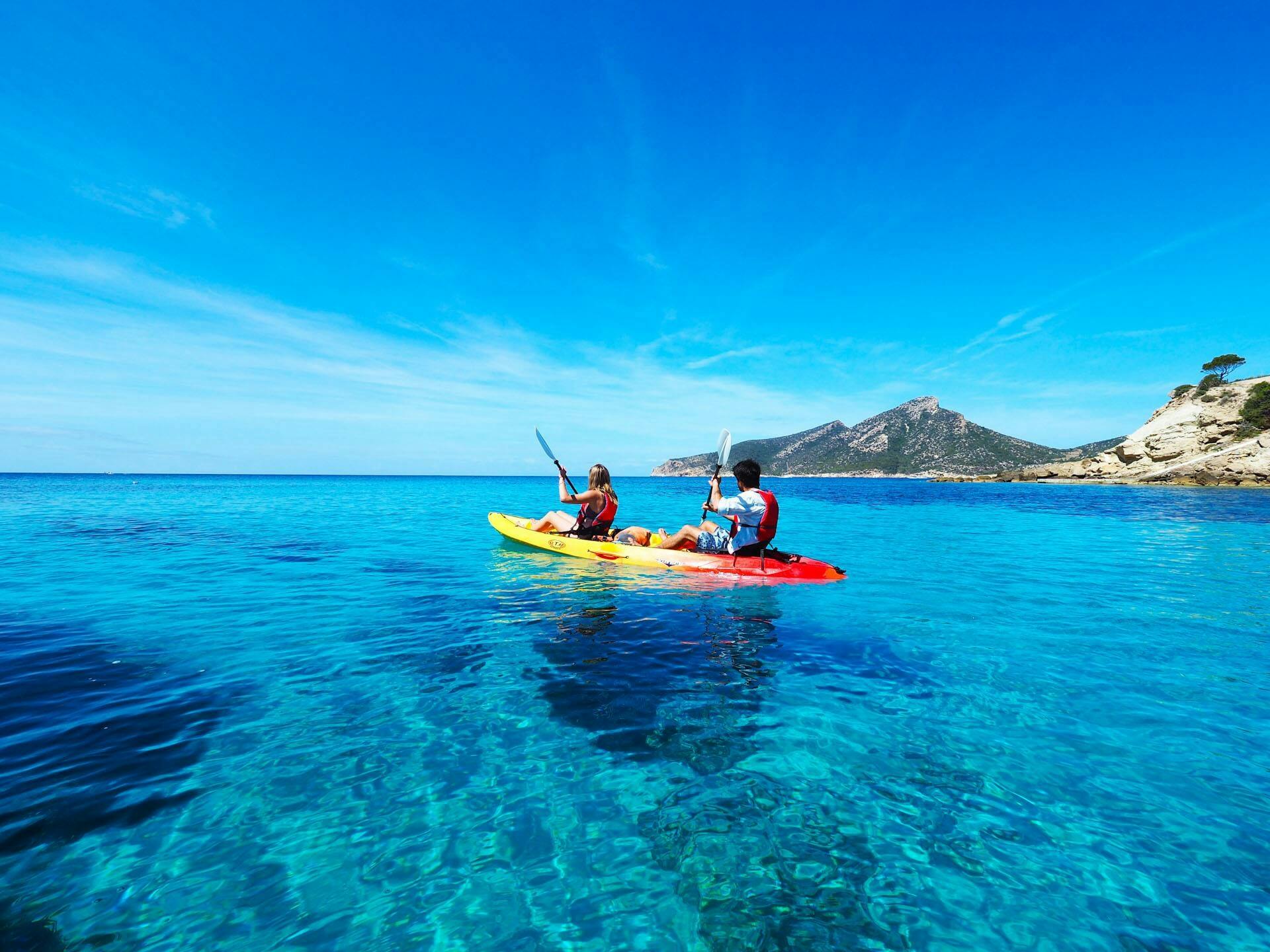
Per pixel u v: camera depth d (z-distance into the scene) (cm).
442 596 609
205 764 266
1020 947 166
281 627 491
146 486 4566
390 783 253
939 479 10088
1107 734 296
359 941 168
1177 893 186
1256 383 5547
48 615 532
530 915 179
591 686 362
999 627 495
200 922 174
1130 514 1975
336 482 7319
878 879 195
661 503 2595
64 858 201
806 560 714
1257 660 409
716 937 171
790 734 298
